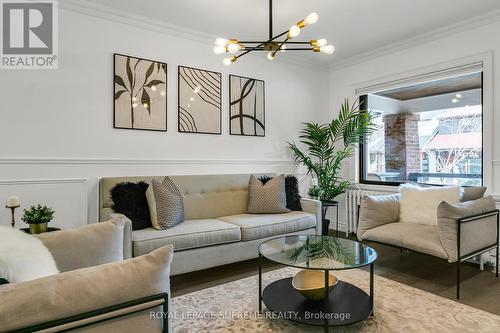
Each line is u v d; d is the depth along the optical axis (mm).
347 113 3996
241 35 3516
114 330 852
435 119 3598
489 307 2113
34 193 2617
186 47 3408
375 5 2855
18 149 2566
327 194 4074
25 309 725
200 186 3285
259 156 4008
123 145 3041
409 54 3697
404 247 2562
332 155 4441
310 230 3330
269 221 2986
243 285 2506
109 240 1470
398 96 3957
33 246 1109
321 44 2355
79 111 2822
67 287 794
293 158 4332
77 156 2812
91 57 2875
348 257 1930
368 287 2457
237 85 3803
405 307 2104
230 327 1869
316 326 1834
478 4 2846
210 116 3578
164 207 2619
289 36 2154
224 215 3346
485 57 3068
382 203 2965
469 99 3301
